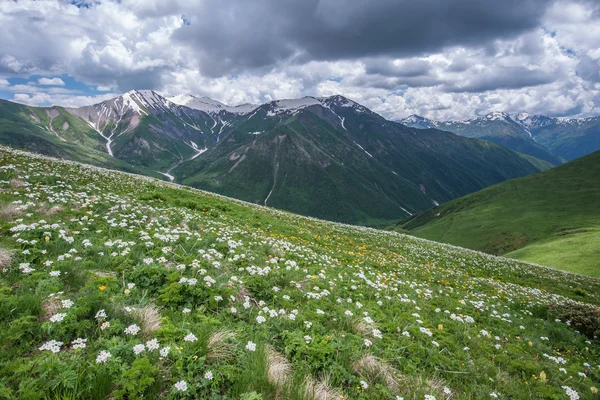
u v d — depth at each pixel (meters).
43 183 17.41
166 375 4.95
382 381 6.28
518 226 139.88
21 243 8.38
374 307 10.26
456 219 177.00
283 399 5.17
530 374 8.45
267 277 10.61
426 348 8.02
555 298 21.17
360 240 29.02
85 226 11.48
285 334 6.95
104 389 4.33
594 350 12.02
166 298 7.12
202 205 23.84
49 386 4.14
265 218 26.47
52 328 5.20
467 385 7.09
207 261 10.07
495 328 11.90
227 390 5.03
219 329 6.33
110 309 6.09
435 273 21.16
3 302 5.57
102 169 33.94
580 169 191.50
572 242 64.88
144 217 14.40
